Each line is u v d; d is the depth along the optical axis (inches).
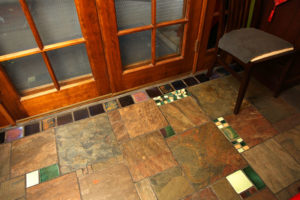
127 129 71.7
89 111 77.5
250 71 65.1
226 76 90.8
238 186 57.8
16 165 63.1
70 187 58.5
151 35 73.7
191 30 77.7
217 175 60.1
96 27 63.1
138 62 82.3
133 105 79.4
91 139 69.2
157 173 60.9
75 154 65.4
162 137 69.3
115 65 74.7
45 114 76.0
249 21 81.7
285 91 83.1
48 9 57.2
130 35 74.3
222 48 73.7
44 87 72.0
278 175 59.8
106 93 81.8
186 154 64.9
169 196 56.4
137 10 66.7
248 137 68.9
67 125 73.1
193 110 77.4
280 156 63.9
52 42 62.8
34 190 58.0
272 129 70.9
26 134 70.6
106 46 68.4
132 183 59.0
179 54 86.0
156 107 78.6
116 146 67.2
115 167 62.4
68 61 72.4
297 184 57.9
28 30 58.1
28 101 70.2
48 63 64.8
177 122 73.6
